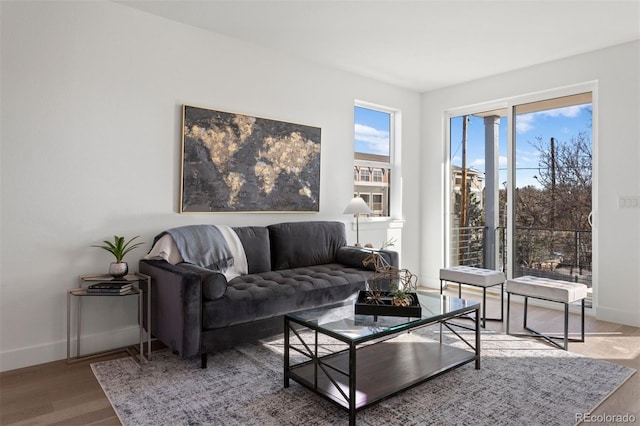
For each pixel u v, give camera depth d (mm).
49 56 2805
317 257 4027
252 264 3572
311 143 4301
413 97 5414
